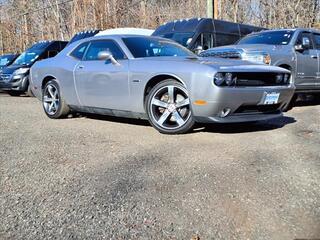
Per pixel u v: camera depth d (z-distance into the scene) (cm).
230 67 421
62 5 3241
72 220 235
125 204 254
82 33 1250
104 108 531
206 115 421
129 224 229
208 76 410
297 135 439
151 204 254
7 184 295
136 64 484
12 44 3681
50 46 1190
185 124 446
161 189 277
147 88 475
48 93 626
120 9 2752
